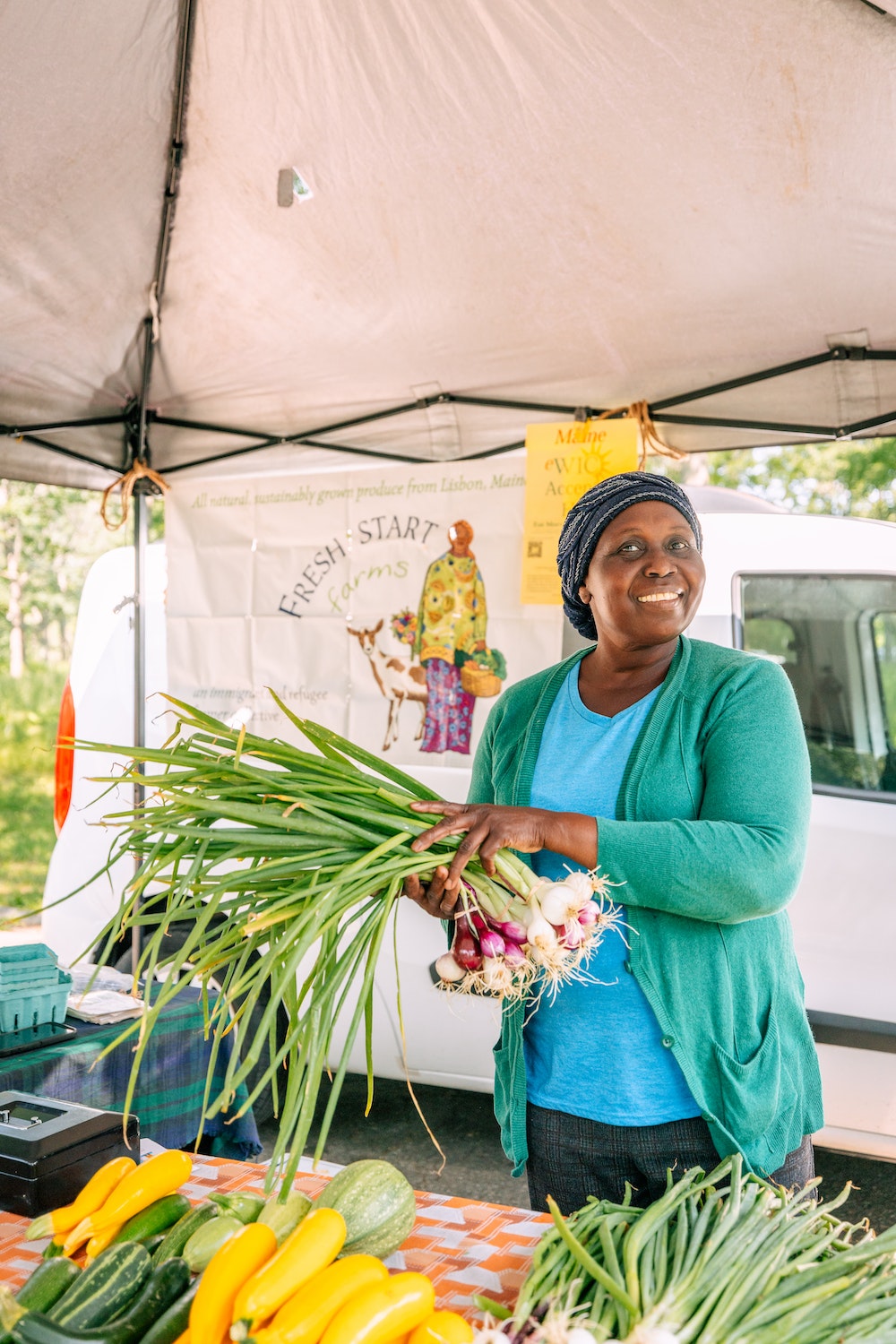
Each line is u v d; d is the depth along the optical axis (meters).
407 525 3.90
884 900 3.31
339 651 4.00
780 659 3.65
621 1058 1.71
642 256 3.19
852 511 17.62
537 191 3.01
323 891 1.42
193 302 3.71
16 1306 1.15
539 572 3.67
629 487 1.88
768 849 1.59
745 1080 1.66
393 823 1.56
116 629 4.58
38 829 12.98
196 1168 1.77
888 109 2.54
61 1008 2.62
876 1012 3.25
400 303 3.58
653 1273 1.24
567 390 3.89
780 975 1.77
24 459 4.31
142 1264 1.28
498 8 2.46
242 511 4.15
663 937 1.70
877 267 3.09
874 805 3.44
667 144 2.78
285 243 3.40
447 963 1.69
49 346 3.82
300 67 2.76
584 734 1.90
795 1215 1.39
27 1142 1.62
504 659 3.76
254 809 1.51
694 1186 1.42
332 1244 1.21
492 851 1.54
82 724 4.52
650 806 1.76
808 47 2.42
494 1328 1.18
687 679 1.82
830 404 3.66
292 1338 1.08
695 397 3.79
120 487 4.60
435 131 2.87
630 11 2.39
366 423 4.24
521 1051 1.82
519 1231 1.54
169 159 3.14
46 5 2.54
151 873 1.49
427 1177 3.68
